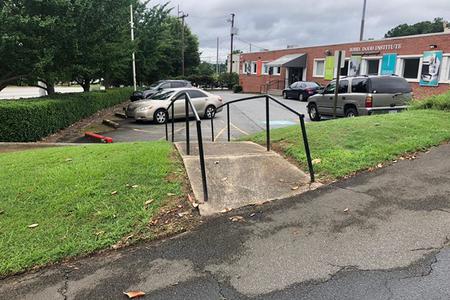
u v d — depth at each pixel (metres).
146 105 15.38
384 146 6.56
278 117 17.27
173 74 54.06
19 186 4.98
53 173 5.40
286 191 5.01
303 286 3.05
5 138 10.19
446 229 3.83
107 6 13.96
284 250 3.61
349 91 12.88
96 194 4.69
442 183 5.02
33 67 12.47
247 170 5.57
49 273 3.40
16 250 3.68
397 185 5.03
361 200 4.62
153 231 4.00
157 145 6.95
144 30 27.11
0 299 3.07
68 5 12.23
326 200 4.68
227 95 37.97
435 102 10.56
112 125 14.47
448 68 21.56
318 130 7.73
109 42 15.26
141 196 4.64
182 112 16.09
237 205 4.62
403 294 2.88
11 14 11.66
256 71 43.31
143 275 3.30
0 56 11.91
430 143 6.81
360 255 3.45
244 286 3.10
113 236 3.89
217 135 12.43
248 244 3.74
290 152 6.44
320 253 3.52
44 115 11.68
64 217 4.23
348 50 29.02
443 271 3.14
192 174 5.31
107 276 3.31
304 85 28.12
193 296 3.00
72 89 38.34
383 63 25.73
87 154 6.49
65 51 13.05
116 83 33.28
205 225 4.15
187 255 3.59
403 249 3.51
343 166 5.71
